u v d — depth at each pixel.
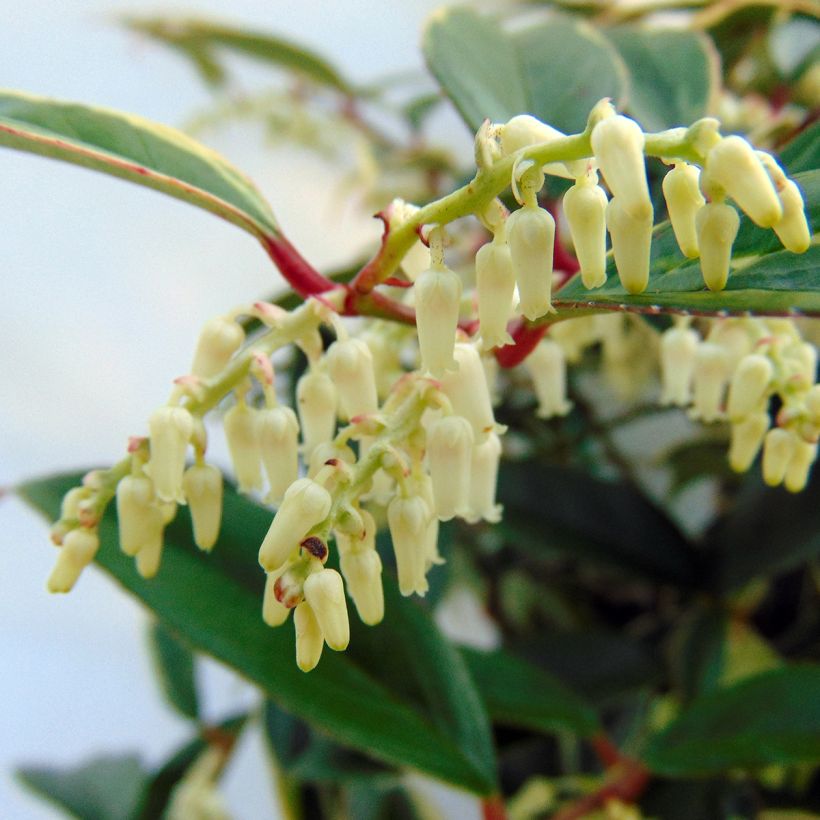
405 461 0.13
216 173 0.15
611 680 0.23
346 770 0.21
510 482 0.22
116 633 0.41
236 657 0.15
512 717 0.18
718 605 0.22
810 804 0.21
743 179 0.11
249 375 0.13
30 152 0.14
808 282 0.12
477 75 0.17
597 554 0.21
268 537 0.12
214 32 0.27
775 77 0.24
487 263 0.12
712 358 0.16
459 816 0.36
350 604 0.16
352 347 0.13
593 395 0.28
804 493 0.21
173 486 0.13
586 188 0.12
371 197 0.29
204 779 0.25
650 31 0.19
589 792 0.23
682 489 0.29
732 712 0.17
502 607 0.29
